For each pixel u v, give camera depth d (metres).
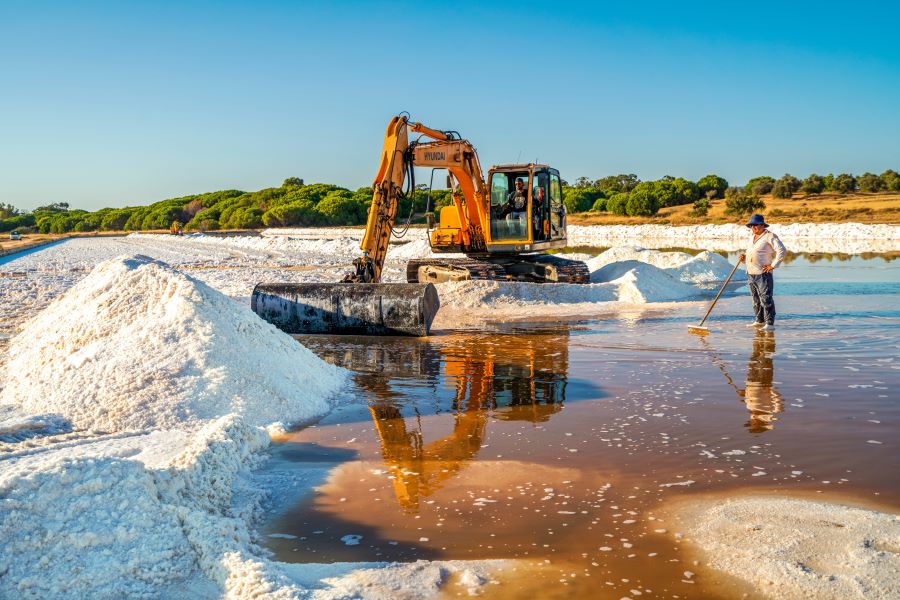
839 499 4.46
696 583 3.50
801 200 79.50
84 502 3.69
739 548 3.82
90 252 40.91
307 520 4.35
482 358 9.27
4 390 7.32
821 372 8.07
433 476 5.05
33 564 3.37
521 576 3.58
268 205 99.94
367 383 8.03
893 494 4.53
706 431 5.94
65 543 3.47
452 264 17.16
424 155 14.59
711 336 10.62
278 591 3.30
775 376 7.91
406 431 6.16
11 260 34.06
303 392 7.18
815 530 4.00
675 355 9.20
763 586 3.44
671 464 5.17
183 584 3.47
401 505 4.54
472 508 4.46
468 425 6.29
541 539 4.01
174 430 5.84
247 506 4.45
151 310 7.87
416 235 48.59
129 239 66.25
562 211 17.83
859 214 59.78
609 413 6.55
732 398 7.00
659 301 15.21
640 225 67.19
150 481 4.04
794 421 6.18
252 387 6.81
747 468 5.05
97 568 3.40
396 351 9.97
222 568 3.51
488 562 3.74
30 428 6.04
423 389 7.67
